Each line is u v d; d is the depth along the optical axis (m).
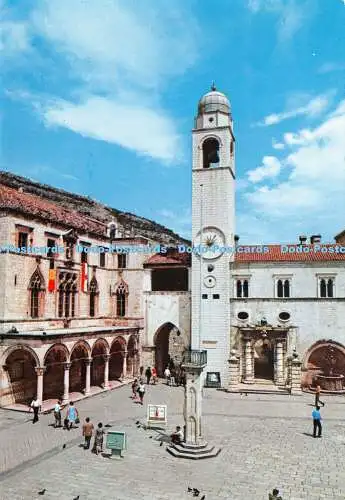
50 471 24.14
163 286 67.19
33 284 44.38
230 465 25.47
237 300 50.56
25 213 43.34
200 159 53.38
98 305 56.12
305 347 48.38
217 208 52.12
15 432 31.62
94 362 52.62
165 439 30.31
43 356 37.59
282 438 30.89
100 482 22.72
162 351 60.66
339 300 47.94
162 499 20.75
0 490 21.58
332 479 23.48
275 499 18.16
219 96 54.34
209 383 49.78
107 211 99.62
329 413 38.38
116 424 34.12
